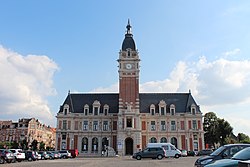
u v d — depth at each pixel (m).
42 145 128.88
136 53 86.25
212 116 98.50
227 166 13.70
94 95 90.56
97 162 39.88
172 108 85.12
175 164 32.22
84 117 85.00
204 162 19.97
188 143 81.56
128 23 91.56
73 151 68.62
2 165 33.09
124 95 83.00
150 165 30.73
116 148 82.44
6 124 144.75
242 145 20.45
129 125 80.31
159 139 82.56
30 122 141.75
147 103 87.19
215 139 96.50
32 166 31.11
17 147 113.00
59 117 84.69
